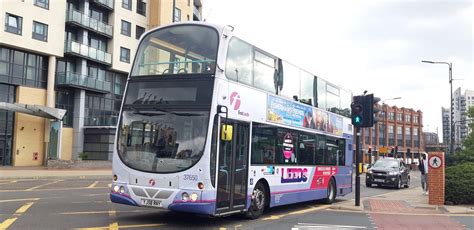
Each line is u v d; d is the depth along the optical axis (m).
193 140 10.12
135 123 10.70
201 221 11.36
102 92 51.84
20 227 9.50
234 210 10.93
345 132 18.70
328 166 16.83
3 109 40.38
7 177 27.38
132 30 55.12
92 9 51.38
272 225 11.20
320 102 16.44
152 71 11.05
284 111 13.71
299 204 16.84
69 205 13.52
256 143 12.08
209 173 9.95
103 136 48.69
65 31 48.34
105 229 9.61
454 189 16.78
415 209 15.55
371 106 15.96
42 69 45.62
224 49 10.78
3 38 40.91
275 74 13.34
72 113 49.66
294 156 14.22
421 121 129.38
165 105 10.59
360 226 11.55
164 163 10.17
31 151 44.53
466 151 40.59
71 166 40.12
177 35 11.12
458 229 11.41
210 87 10.37
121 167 10.55
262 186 12.49
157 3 57.00
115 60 52.94
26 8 42.94
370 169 30.06
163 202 10.01
